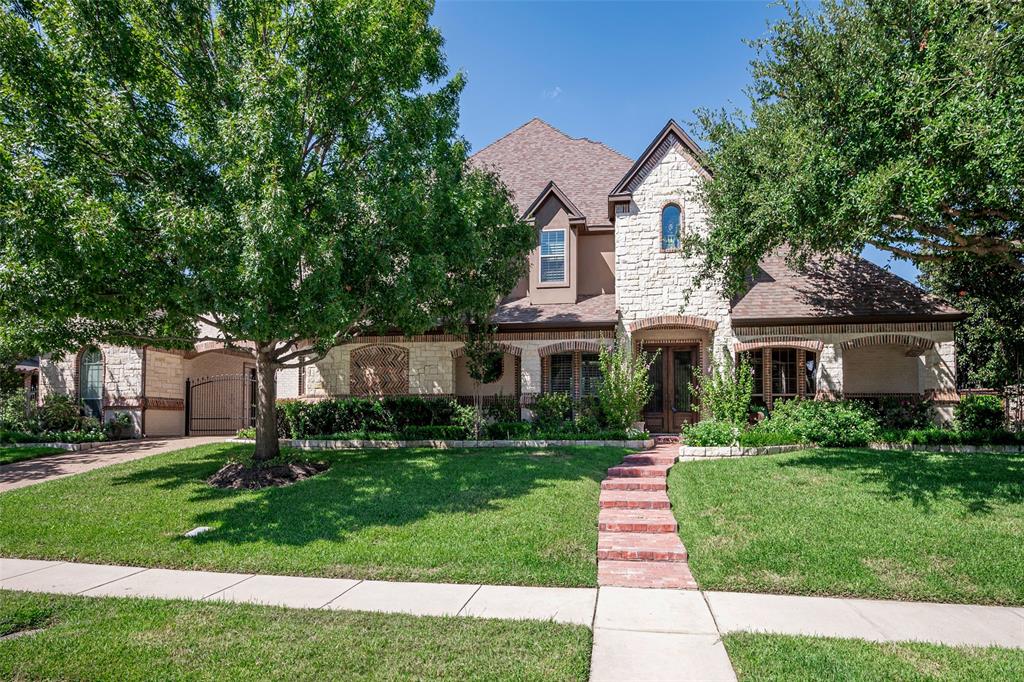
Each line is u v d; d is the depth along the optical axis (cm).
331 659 521
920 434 1442
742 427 1559
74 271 945
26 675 498
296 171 1133
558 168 2352
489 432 1708
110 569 817
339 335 1316
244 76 1066
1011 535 829
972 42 880
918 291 1753
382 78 1266
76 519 1036
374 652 536
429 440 1702
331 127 1230
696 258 1836
